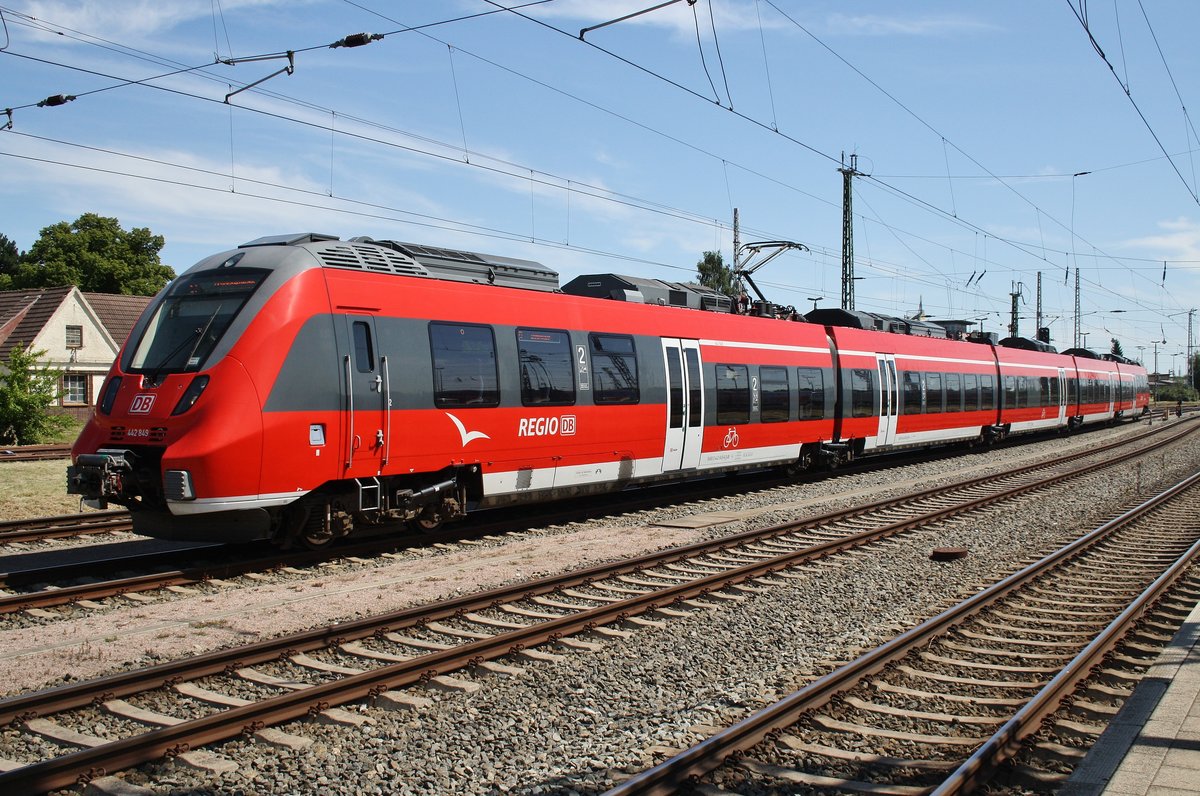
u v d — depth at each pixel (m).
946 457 26.95
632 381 14.57
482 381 12.07
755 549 11.89
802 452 19.80
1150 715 5.66
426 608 7.96
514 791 4.93
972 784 4.89
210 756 5.12
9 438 25.27
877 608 9.11
